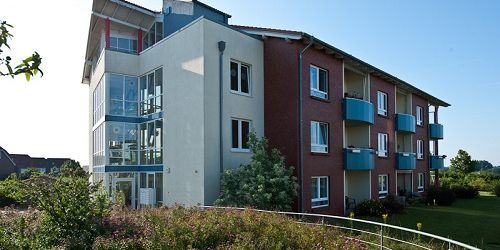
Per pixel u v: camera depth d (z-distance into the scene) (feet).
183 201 49.21
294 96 51.26
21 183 30.48
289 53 52.29
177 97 51.78
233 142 50.83
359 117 61.11
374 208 59.41
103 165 59.36
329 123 56.59
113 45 68.69
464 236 45.32
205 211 32.37
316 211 52.11
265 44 55.16
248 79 53.47
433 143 108.37
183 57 51.08
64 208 27.81
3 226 27.99
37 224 28.04
